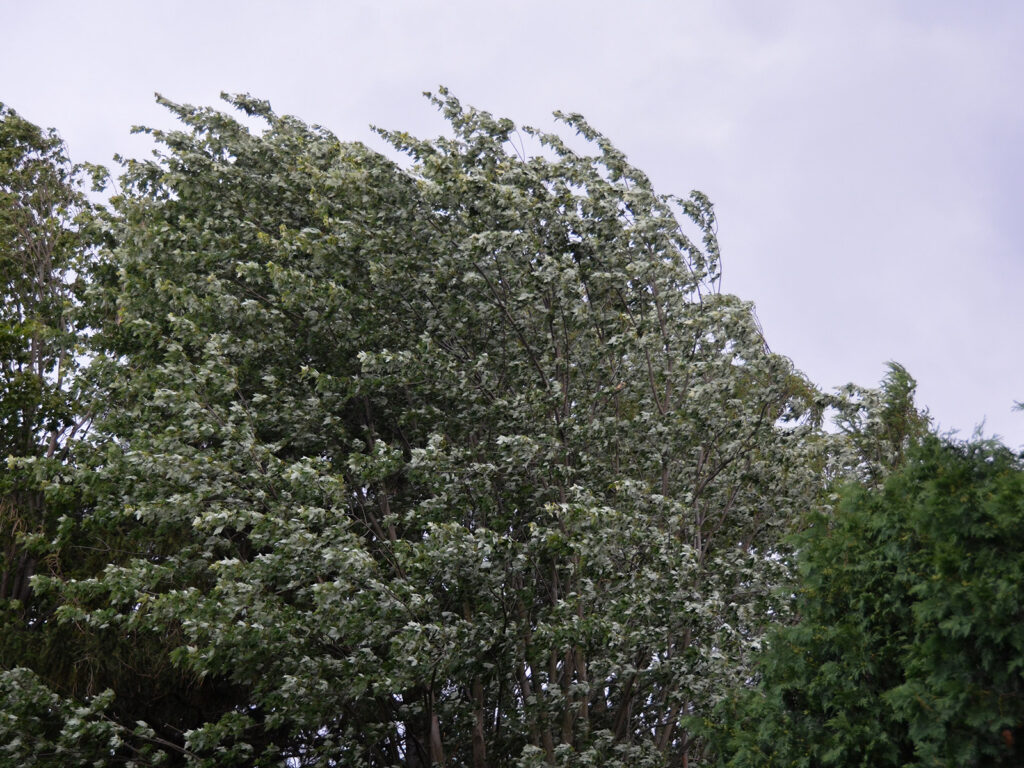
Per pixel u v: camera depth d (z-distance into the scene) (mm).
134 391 12398
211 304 12711
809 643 9031
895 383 13492
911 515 8344
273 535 10703
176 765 13859
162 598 10289
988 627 7633
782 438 13523
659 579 11859
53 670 13211
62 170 20344
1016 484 7836
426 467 11805
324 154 14664
